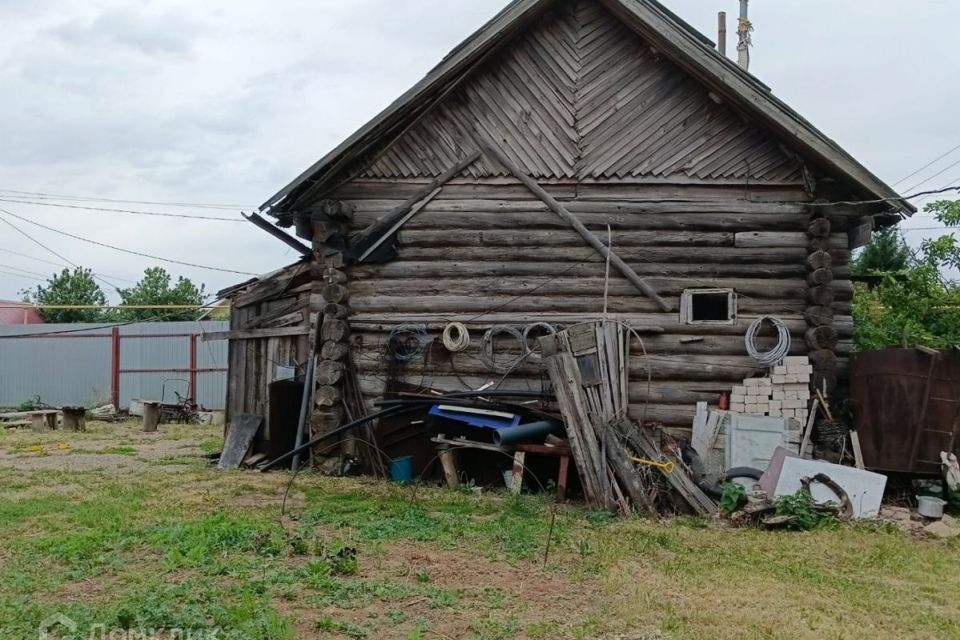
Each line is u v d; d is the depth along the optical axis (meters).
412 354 12.80
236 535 7.92
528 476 12.05
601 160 12.50
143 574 6.66
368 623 5.66
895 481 11.32
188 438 19.28
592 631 5.68
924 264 17.64
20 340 29.28
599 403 11.03
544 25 12.75
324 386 12.84
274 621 5.29
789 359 11.60
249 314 14.49
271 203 12.88
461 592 6.50
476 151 12.85
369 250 12.88
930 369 10.93
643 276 12.24
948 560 8.38
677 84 12.41
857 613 6.42
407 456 12.66
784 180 12.14
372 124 12.41
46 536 8.14
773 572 7.62
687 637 5.65
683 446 11.67
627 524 9.66
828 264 11.74
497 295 12.66
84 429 21.47
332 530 8.67
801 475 10.48
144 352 27.81
